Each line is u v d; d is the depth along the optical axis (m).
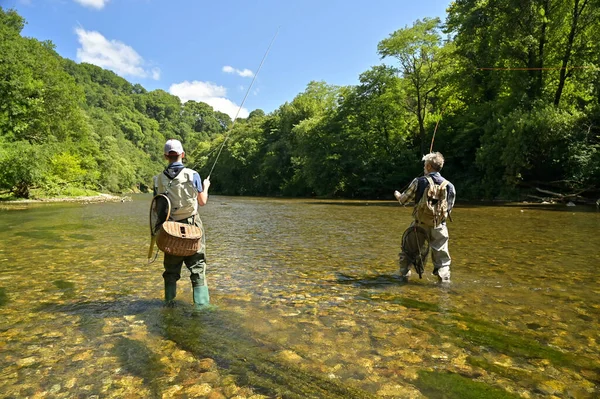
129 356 2.44
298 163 44.38
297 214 14.59
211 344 2.61
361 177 35.69
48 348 2.56
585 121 19.84
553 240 7.05
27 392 2.02
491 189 23.86
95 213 15.28
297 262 5.36
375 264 5.23
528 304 3.44
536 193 22.17
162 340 2.68
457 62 30.44
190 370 2.26
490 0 24.42
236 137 69.94
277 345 2.59
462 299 3.61
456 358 2.40
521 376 2.18
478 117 26.69
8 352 2.49
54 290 3.96
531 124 20.23
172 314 3.22
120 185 69.19
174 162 3.63
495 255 5.65
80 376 2.19
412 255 4.40
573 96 24.34
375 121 35.50
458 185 27.09
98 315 3.20
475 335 2.75
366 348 2.54
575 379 2.15
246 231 8.98
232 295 3.77
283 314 3.21
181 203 3.53
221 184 67.62
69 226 10.10
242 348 2.55
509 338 2.70
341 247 6.61
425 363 2.33
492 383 2.10
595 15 21.58
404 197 4.38
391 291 3.91
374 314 3.21
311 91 54.78
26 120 33.06
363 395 1.99
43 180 31.00
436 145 31.08
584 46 22.48
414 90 33.72
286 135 54.97
